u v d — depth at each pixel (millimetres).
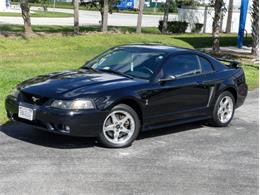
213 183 6062
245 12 25484
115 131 7207
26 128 8008
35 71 13469
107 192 5543
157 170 6406
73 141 7426
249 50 24781
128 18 46938
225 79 8898
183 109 8148
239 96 9305
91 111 6828
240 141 8156
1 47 17438
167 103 7812
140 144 7578
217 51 22500
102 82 7324
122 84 7324
